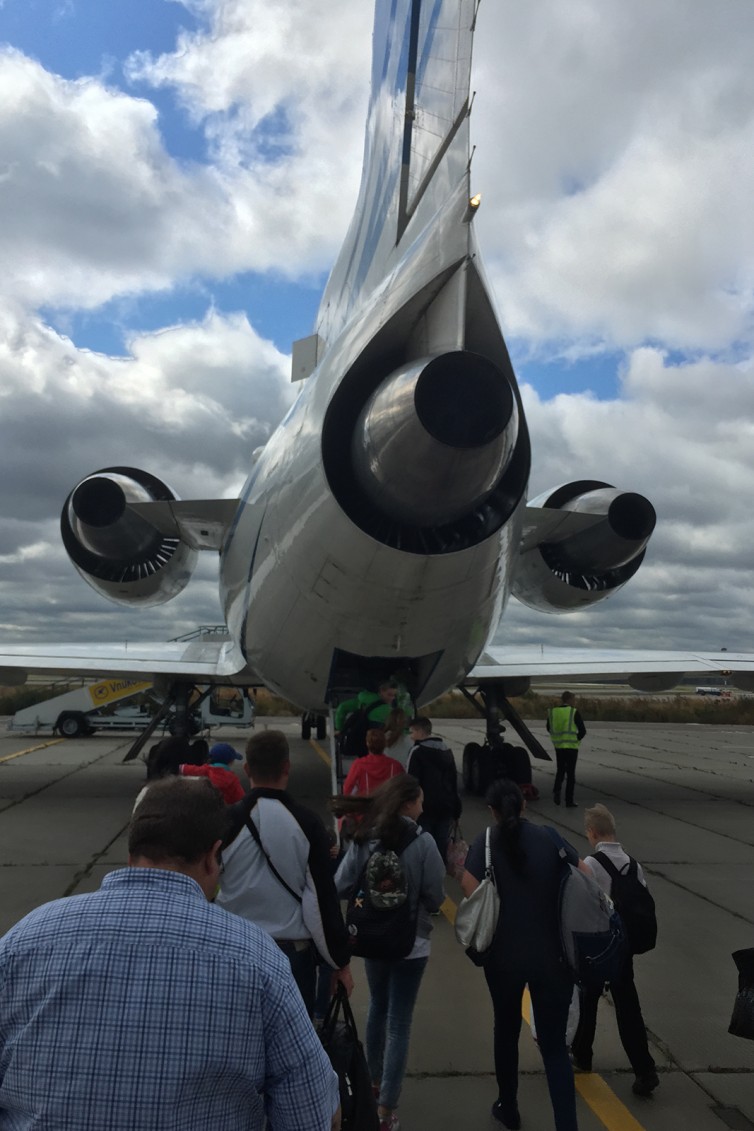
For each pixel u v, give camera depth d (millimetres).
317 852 3219
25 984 1589
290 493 7148
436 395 5355
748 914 6441
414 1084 3795
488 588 7207
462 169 6145
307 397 7254
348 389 6434
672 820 10266
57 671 11438
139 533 10461
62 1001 1555
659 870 7762
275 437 8312
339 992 3033
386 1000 3697
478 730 26828
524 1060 4059
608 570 9883
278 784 3426
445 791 6133
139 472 10398
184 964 1577
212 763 4711
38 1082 1523
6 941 1662
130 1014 1536
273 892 3215
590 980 3271
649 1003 4742
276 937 3189
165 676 11914
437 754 6246
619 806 11320
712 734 27438
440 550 6637
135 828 1819
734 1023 3646
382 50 8305
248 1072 1566
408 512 6086
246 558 8727
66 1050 1525
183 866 1789
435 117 6684
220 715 22141
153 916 1633
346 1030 2928
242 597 9070
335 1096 1706
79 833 8891
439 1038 4270
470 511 6195
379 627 7371
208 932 1638
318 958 3271
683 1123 3486
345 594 7121
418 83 7098
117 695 22797
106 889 1701
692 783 13836
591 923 3297
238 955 1624
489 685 12156
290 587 7613
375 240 7832
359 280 8180
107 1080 1505
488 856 3453
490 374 5121
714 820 10289
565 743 11109
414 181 7047
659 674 12195
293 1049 1624
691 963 5391
